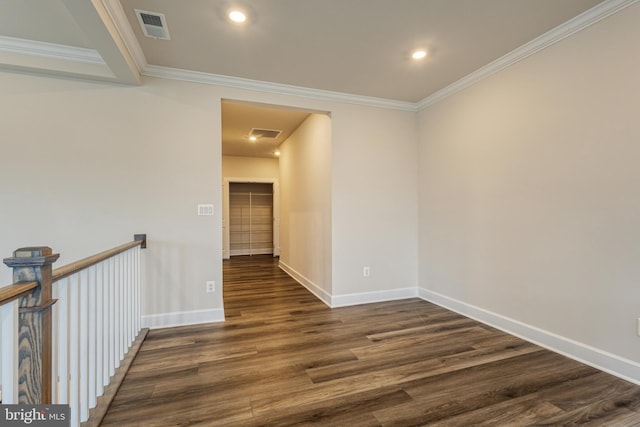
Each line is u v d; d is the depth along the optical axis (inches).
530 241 95.9
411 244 148.4
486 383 73.2
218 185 115.2
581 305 82.7
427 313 125.0
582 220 82.1
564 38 85.7
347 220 136.9
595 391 69.6
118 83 104.0
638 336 71.7
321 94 129.9
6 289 33.4
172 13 78.1
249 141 221.5
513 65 100.7
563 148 86.4
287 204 217.5
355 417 61.4
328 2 74.5
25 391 37.8
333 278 135.2
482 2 75.0
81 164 100.1
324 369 80.3
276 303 141.2
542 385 72.2
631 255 72.8
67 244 98.5
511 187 101.8
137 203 106.0
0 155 92.5
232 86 117.4
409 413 62.6
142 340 96.1
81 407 55.4
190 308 113.0
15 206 93.8
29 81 95.0
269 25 83.7
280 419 60.9
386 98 138.8
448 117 128.6
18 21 78.4
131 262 91.2
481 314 114.2
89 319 57.4
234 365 82.4
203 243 113.9
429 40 92.0
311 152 162.6
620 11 73.9
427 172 141.9
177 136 110.4
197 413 62.6
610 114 76.1
